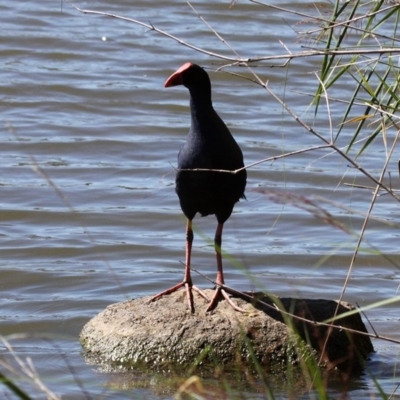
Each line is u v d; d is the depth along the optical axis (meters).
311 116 19.11
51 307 11.69
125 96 20.27
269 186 16.34
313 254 13.68
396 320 11.29
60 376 9.41
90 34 23.27
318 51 7.79
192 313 9.66
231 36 22.88
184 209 10.02
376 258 13.52
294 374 9.27
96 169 16.91
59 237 14.22
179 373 9.30
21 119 19.03
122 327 9.73
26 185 16.12
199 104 9.54
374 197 7.20
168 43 22.77
